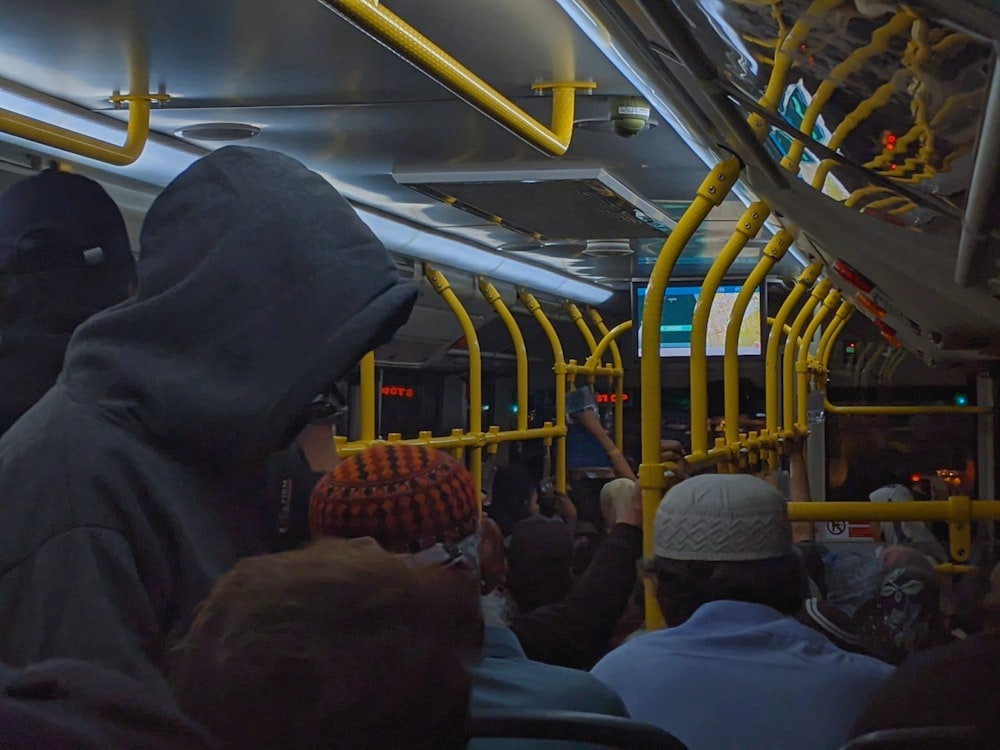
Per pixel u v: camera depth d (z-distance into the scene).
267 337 1.33
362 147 4.44
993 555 2.01
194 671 0.84
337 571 0.87
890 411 8.45
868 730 1.36
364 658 0.82
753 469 4.77
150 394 1.27
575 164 4.46
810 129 2.12
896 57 1.51
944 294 2.99
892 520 2.95
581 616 2.65
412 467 1.47
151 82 3.48
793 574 2.01
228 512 1.36
